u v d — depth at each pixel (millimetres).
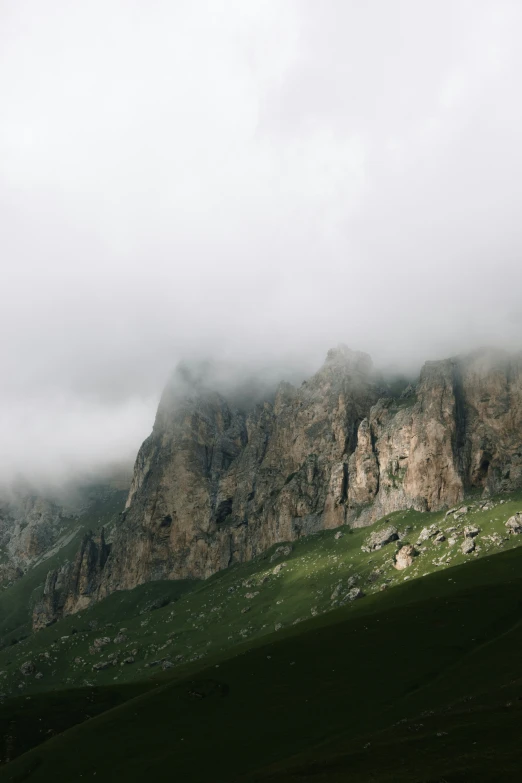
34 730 146875
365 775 70312
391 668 127062
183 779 102125
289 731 110500
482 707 86000
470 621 141125
